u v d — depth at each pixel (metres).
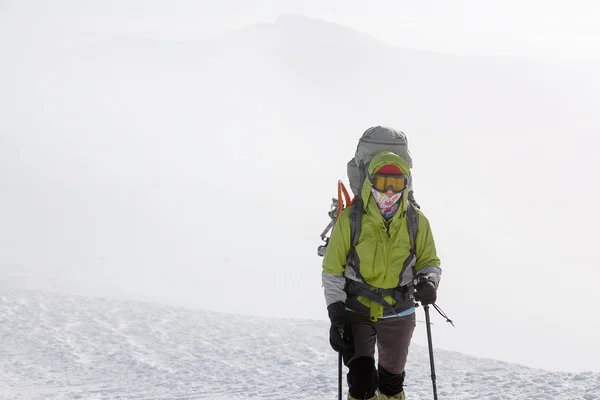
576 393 7.15
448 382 8.88
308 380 9.98
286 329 15.30
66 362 12.39
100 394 9.80
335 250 4.30
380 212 4.30
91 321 16.17
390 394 4.59
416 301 4.48
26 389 10.23
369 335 4.33
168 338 14.41
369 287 4.31
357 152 4.56
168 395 9.52
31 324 15.80
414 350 12.51
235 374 10.98
